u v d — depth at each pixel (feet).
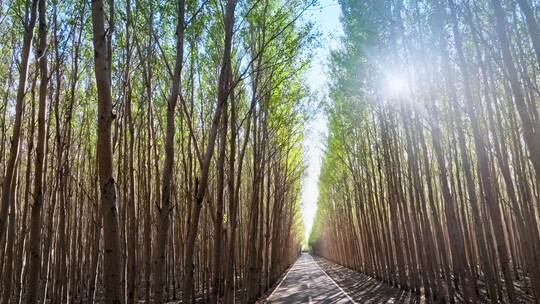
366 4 47.91
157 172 43.91
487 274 42.57
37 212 20.42
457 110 42.70
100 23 15.26
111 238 14.33
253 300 55.93
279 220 90.84
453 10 39.37
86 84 41.93
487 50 42.57
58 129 33.50
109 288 14.10
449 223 47.29
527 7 26.58
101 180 14.61
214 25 36.29
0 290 49.37
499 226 40.04
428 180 52.47
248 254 56.44
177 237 77.77
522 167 49.47
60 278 46.65
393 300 62.64
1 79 41.29
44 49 22.53
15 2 31.07
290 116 56.24
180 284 84.84
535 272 38.81
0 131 47.03
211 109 49.93
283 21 38.24
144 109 44.11
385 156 68.08
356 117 71.31
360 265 126.41
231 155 40.91
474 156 71.77
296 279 119.65
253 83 43.86
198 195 24.52
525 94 42.63
